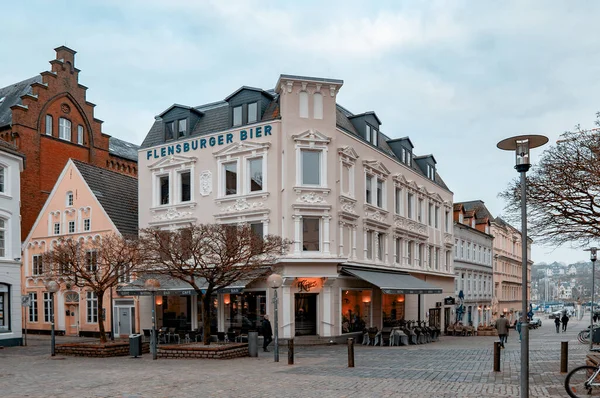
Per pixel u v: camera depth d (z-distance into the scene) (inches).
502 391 517.7
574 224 764.6
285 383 568.1
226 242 839.7
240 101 1224.2
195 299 1256.8
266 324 992.2
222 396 497.0
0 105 1921.8
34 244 1505.9
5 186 1169.4
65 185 1486.2
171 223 1272.1
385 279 1254.3
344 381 581.6
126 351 904.9
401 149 1552.7
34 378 620.4
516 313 2915.8
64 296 1450.5
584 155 717.3
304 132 1138.7
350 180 1232.8
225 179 1221.1
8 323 1129.4
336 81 1171.3
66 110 1872.5
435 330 1355.8
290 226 1119.0
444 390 524.1
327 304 1143.6
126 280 1080.2
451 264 1872.5
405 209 1507.1
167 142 1306.6
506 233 2758.4
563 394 494.9
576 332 2055.9
